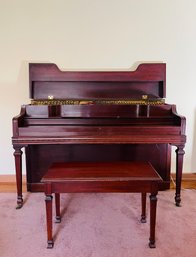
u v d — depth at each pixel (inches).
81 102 92.3
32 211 84.1
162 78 95.7
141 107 87.8
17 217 80.3
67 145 96.2
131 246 65.8
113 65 102.7
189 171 110.3
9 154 107.8
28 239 69.0
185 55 102.9
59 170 69.0
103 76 95.3
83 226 75.0
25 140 81.0
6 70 101.9
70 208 86.1
